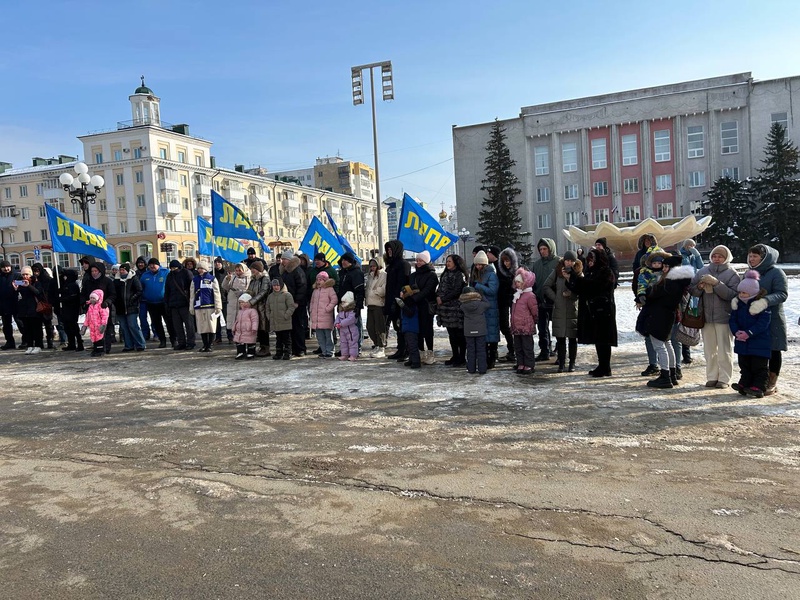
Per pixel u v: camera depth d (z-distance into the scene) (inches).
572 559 122.3
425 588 113.1
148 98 2383.1
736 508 144.0
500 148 1947.6
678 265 261.6
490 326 327.3
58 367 404.8
